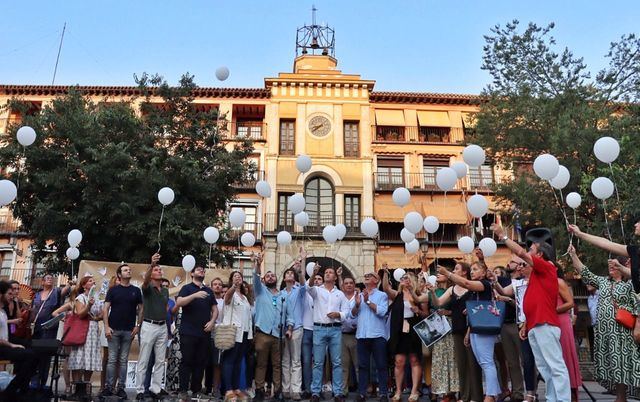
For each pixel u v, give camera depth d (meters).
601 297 6.68
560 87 18.34
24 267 25.28
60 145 15.83
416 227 8.41
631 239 15.24
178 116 17.98
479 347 6.56
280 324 8.41
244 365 8.61
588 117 16.59
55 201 15.31
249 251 25.55
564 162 16.92
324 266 25.62
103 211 15.18
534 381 7.49
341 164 27.31
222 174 17.25
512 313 7.70
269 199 26.36
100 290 11.02
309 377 8.51
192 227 15.80
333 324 8.15
